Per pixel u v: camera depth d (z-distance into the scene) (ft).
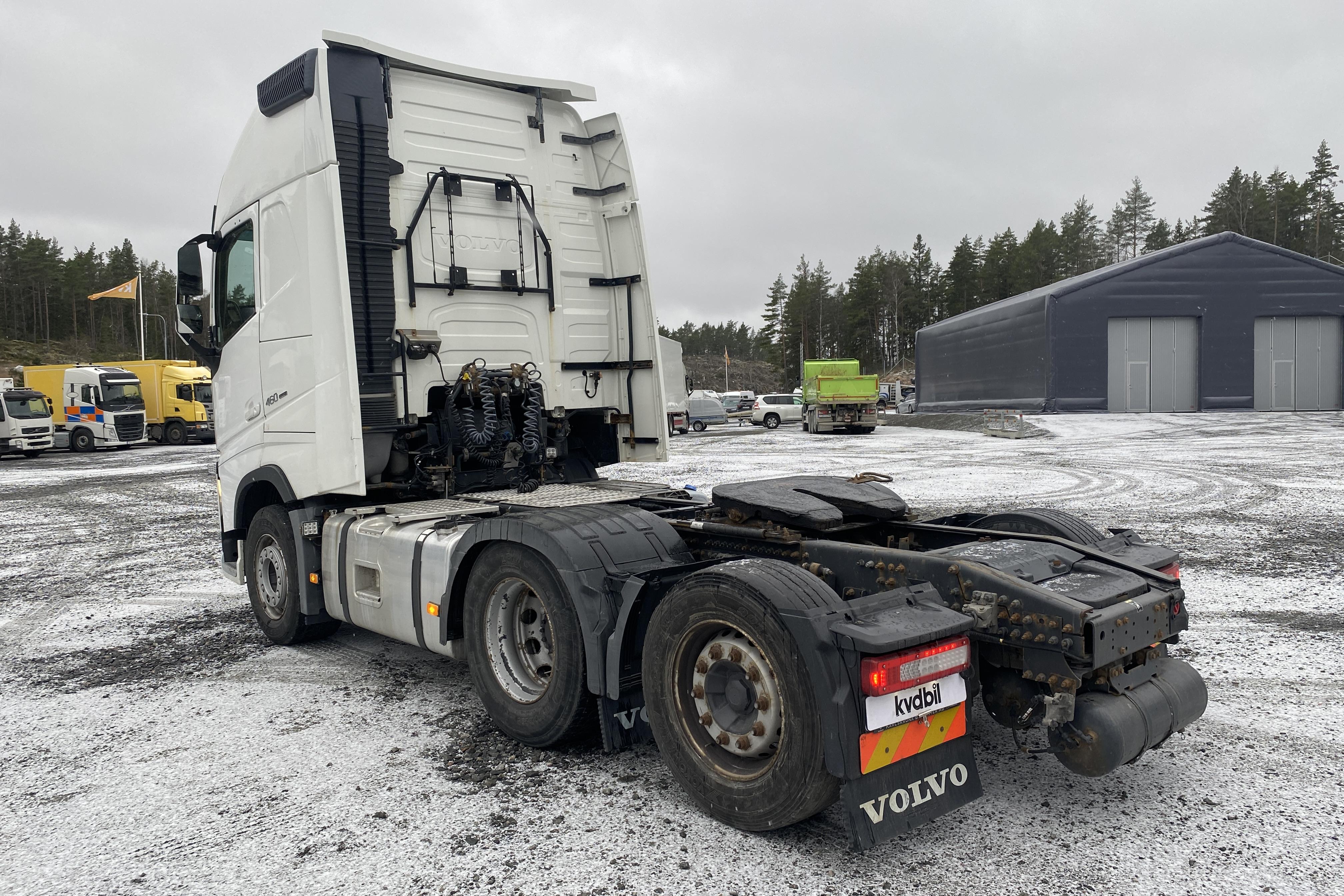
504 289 18.75
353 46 16.43
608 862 9.77
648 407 20.27
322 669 17.83
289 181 17.31
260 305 18.67
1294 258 123.13
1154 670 10.92
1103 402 123.24
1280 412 118.73
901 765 9.50
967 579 10.59
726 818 10.46
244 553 20.44
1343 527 31.27
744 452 78.59
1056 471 53.88
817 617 9.37
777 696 10.00
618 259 20.48
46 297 416.05
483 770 12.54
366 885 9.42
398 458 18.70
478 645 13.78
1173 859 9.62
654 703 11.37
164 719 15.10
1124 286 122.42
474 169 18.44
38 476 73.77
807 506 12.66
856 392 109.70
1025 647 10.19
